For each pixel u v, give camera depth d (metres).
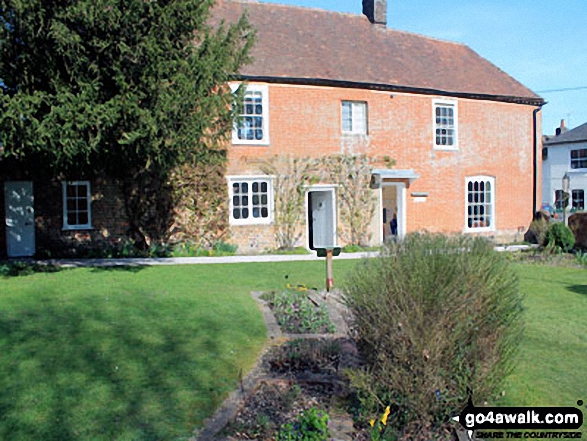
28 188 16.67
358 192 18.66
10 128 9.70
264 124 17.41
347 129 18.75
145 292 9.41
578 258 14.59
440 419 4.41
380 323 4.38
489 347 4.41
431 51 22.42
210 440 4.26
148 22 10.77
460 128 20.55
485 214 21.33
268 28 19.56
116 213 16.50
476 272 4.42
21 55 10.34
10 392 4.94
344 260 15.05
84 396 4.91
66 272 11.93
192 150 11.77
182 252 16.39
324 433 4.27
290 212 17.72
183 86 10.57
